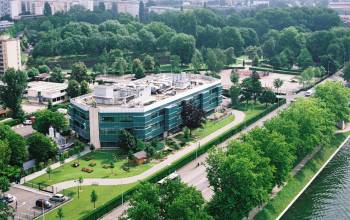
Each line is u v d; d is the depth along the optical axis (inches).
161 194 7824.8
